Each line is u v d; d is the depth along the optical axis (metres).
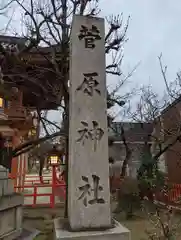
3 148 8.73
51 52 8.10
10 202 5.02
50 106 12.12
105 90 3.98
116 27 7.79
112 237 3.13
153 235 5.45
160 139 11.24
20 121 10.51
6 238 4.82
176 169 12.14
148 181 9.41
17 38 8.30
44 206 9.82
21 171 13.52
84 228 3.30
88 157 3.61
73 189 3.45
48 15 7.88
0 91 7.39
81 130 3.71
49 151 10.44
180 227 6.17
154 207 8.95
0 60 6.54
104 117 3.84
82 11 7.37
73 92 3.87
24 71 7.81
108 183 3.56
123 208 8.81
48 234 6.05
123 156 15.62
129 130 16.61
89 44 4.16
